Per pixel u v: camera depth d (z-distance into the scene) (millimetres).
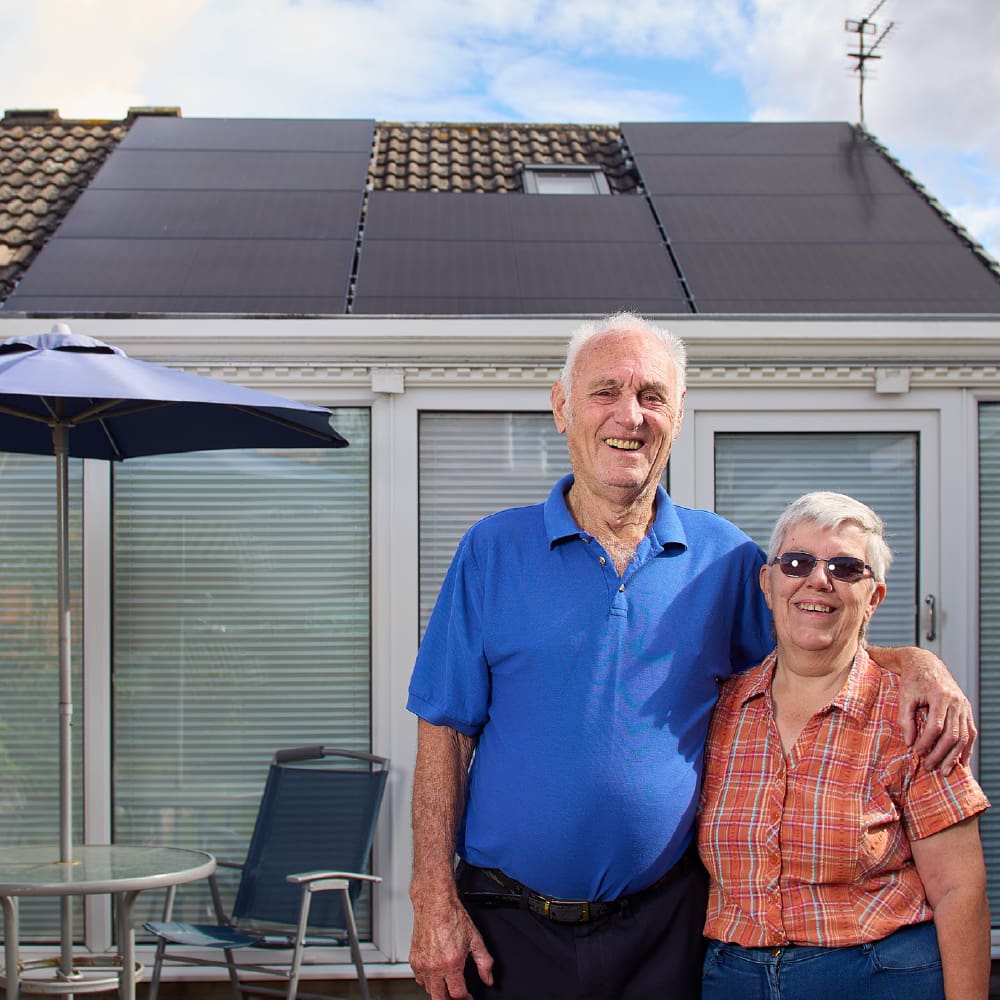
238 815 4801
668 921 2576
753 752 2572
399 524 4797
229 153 6707
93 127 8547
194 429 4406
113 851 4191
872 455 4922
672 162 6871
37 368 3596
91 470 4758
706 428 4887
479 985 2619
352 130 7188
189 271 5164
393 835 4746
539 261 5395
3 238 6188
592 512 2680
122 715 4789
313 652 4832
